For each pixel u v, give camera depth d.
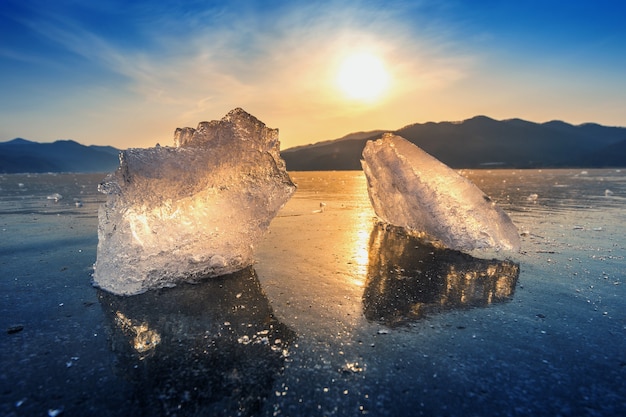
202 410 1.34
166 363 1.68
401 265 3.34
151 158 2.85
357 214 6.86
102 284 2.70
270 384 1.51
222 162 3.09
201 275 2.95
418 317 2.21
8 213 7.02
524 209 7.28
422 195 4.17
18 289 2.68
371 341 1.90
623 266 3.25
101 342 1.88
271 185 3.30
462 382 1.52
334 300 2.48
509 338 1.92
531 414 1.32
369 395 1.43
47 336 1.94
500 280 2.90
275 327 2.06
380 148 5.03
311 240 4.44
